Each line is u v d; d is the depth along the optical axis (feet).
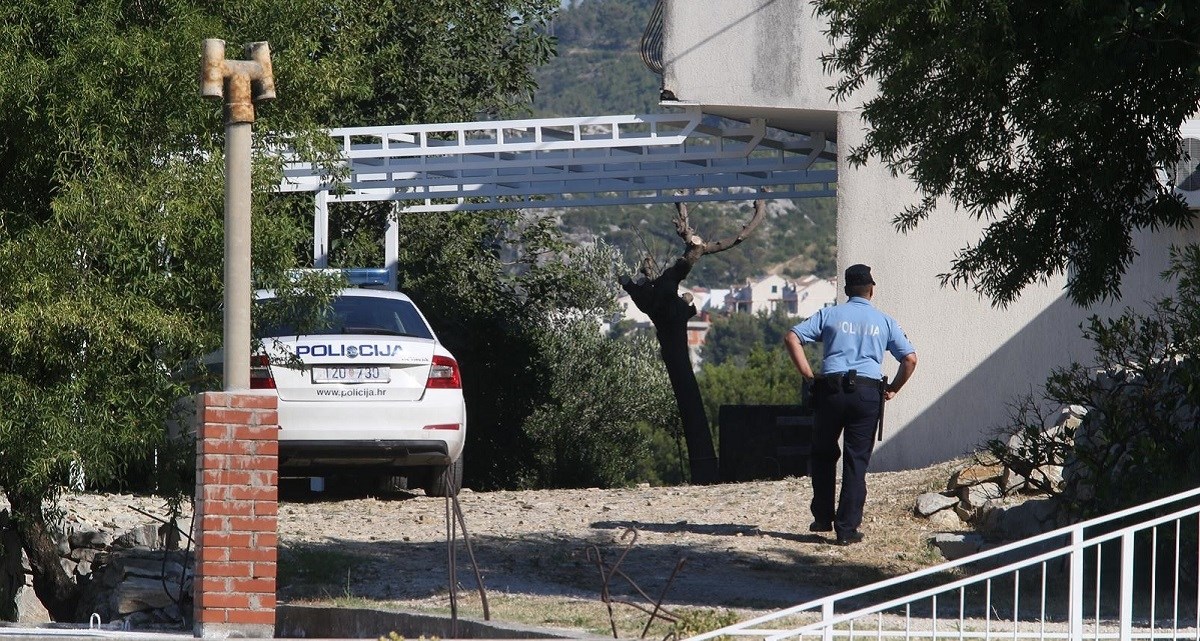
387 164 223.92
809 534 141.08
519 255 362.94
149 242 115.85
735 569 124.06
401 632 99.66
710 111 213.87
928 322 199.62
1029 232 113.09
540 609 102.89
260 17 126.72
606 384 408.87
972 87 111.14
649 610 101.86
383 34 283.38
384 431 151.84
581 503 165.48
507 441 318.04
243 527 91.71
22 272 112.88
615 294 412.36
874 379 135.13
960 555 131.23
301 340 151.02
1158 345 133.08
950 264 198.39
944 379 198.90
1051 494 129.29
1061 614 105.19
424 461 155.63
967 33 104.88
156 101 119.34
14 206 123.13
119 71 116.57
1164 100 105.81
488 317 314.35
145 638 90.02
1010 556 126.00
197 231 116.78
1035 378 193.98
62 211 112.78
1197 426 114.01
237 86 93.09
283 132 129.08
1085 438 132.16
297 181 221.46
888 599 110.73
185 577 124.26
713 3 208.44
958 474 147.84
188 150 122.11
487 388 315.37
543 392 328.49
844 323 135.44
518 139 231.09
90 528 142.72
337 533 142.31
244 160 93.35
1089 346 191.21
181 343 118.73
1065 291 193.36
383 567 122.93
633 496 171.32
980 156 115.96
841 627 92.99
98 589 129.90
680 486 189.57
